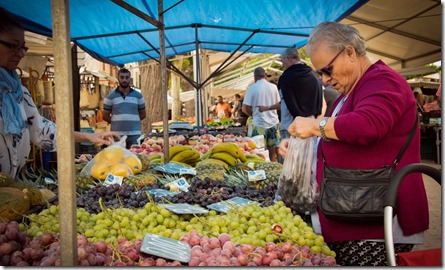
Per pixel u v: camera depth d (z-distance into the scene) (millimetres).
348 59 1917
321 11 5758
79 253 1479
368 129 1680
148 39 7180
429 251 1451
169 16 6000
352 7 5383
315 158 2137
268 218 2115
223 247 1768
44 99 8102
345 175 1865
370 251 1926
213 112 18359
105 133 3422
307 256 1803
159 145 5355
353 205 1806
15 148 2697
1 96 2590
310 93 5129
